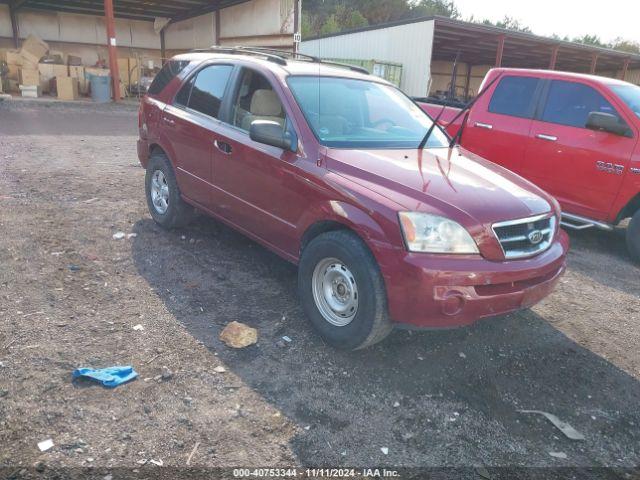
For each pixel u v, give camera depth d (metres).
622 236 7.18
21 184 7.07
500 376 3.48
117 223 5.74
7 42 24.41
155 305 3.99
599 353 3.90
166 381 3.10
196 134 4.79
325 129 3.98
